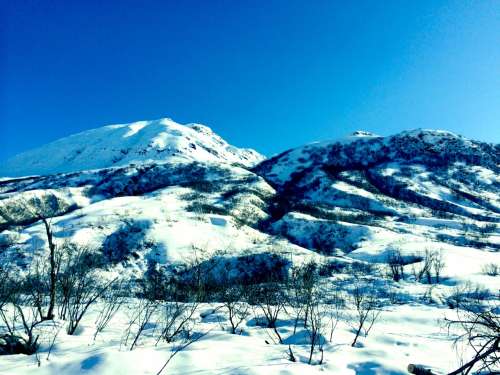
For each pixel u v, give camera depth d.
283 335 7.02
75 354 4.92
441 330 8.86
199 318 8.98
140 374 3.84
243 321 8.63
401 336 7.32
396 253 56.25
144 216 82.00
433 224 109.06
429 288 22.86
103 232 69.31
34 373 3.90
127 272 53.25
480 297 19.00
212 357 4.65
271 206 127.94
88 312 8.81
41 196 126.56
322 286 22.03
